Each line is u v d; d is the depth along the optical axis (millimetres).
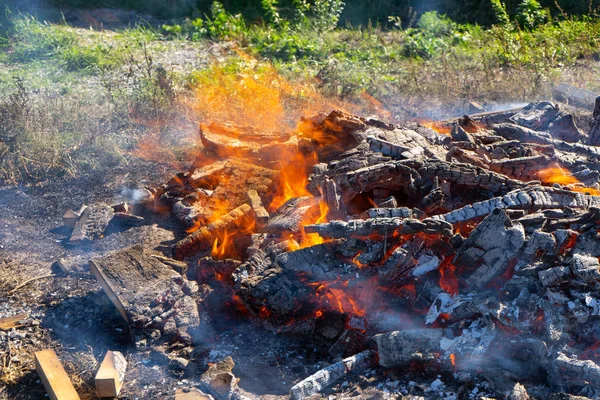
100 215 3838
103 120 4828
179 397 2836
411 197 3428
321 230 3057
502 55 6367
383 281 3055
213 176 3869
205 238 3467
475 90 5605
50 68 5969
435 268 3057
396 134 3789
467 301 2936
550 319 2842
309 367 3002
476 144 3775
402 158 3564
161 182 4277
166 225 3816
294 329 3117
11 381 2979
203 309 3207
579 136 4305
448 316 2949
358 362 2938
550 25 7367
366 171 3381
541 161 3564
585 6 7914
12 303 3348
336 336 3070
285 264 3092
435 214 3354
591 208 3027
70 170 4332
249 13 7727
